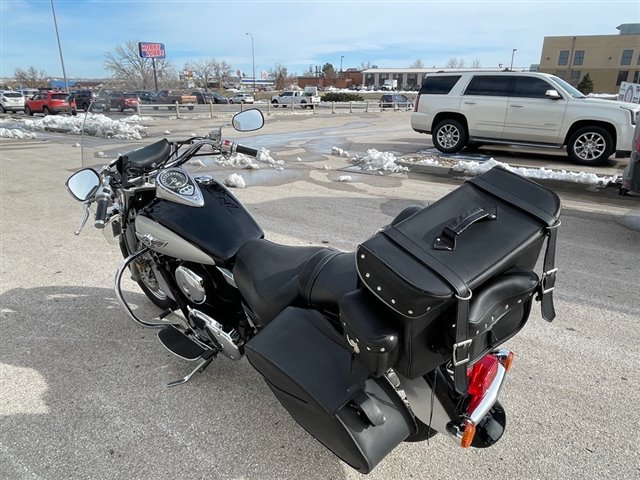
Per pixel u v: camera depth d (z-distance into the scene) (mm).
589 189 7457
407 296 1411
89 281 4207
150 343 3273
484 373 1757
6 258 4727
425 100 11359
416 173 9047
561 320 3531
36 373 2949
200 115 18078
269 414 2596
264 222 5824
